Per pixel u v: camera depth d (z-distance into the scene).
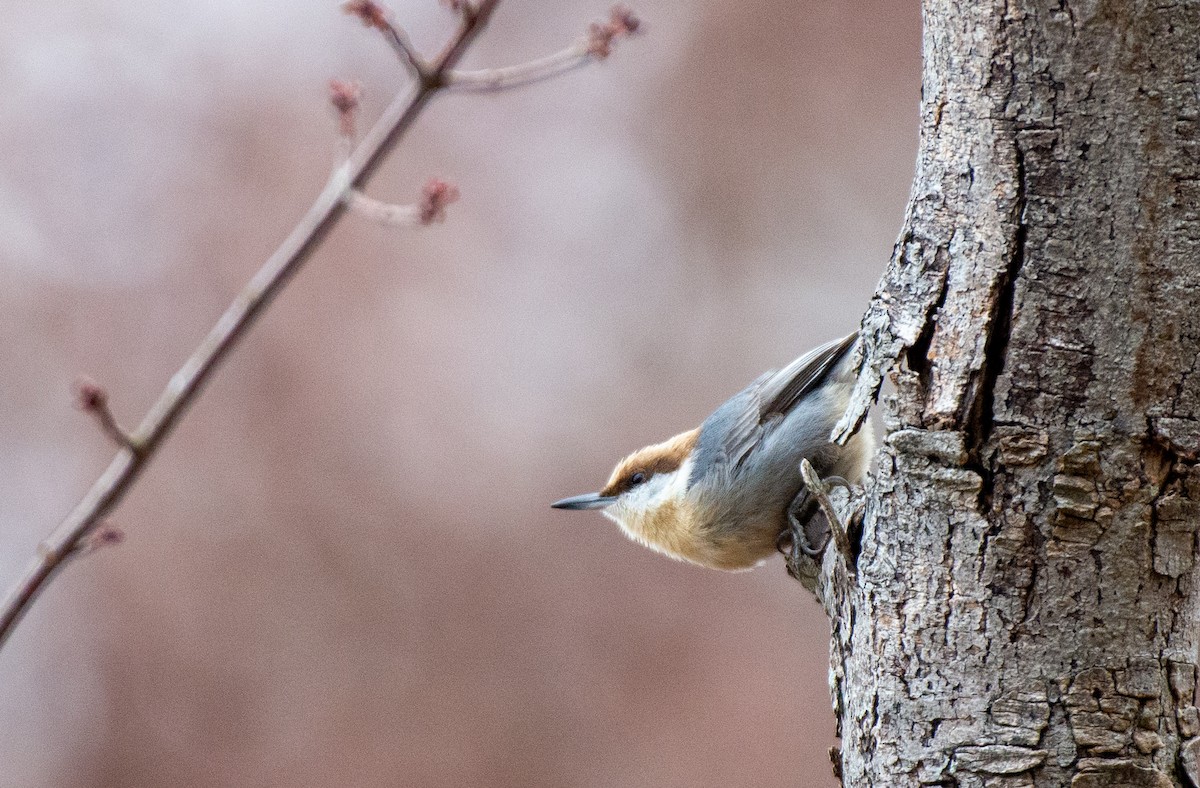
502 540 12.41
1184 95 4.15
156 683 11.55
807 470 5.02
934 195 4.54
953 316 4.46
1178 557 4.29
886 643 4.58
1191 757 4.29
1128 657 4.27
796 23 14.12
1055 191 4.26
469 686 11.71
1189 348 4.21
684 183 14.16
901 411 4.57
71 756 11.28
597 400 13.16
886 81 13.94
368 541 12.22
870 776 4.62
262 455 12.37
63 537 6.14
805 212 14.04
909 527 4.55
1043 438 4.30
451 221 13.68
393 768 11.16
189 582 11.87
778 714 11.54
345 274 13.16
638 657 11.91
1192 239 4.19
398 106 6.85
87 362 12.51
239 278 12.89
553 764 11.29
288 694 11.57
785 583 12.48
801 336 13.59
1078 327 4.26
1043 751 4.26
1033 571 4.32
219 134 13.44
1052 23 4.21
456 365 13.05
